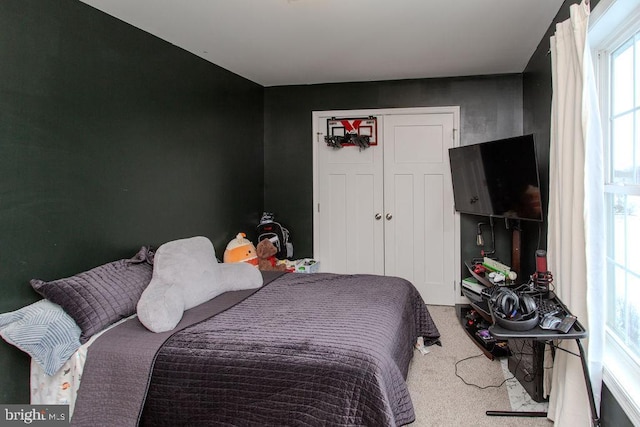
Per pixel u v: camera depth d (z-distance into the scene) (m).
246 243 3.64
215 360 1.67
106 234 2.34
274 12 2.39
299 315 2.10
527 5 2.33
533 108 3.27
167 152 2.87
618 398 1.55
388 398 1.54
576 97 1.78
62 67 2.07
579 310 1.76
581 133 1.73
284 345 1.72
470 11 2.42
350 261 4.32
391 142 4.16
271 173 4.45
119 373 1.70
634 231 1.74
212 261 2.57
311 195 4.36
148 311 1.88
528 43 2.99
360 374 1.55
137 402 1.65
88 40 2.22
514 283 2.94
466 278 3.88
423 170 4.10
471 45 3.04
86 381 1.71
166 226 2.86
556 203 2.02
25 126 1.88
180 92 3.01
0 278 1.78
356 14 2.45
